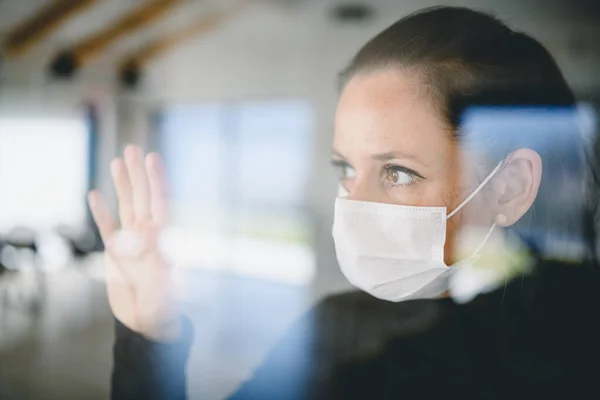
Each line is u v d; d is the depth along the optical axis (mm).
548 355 770
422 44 744
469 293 814
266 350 1388
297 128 1448
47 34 1723
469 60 727
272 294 1475
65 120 1716
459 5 913
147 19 1646
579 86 984
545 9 991
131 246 875
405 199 771
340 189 856
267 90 1483
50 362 1636
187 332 866
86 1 1649
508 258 782
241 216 1579
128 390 831
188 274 1530
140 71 1651
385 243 783
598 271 764
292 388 964
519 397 772
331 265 1417
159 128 1605
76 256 2037
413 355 859
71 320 1819
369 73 778
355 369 909
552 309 777
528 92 728
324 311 977
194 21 1608
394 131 759
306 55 1405
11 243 2109
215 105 1568
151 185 882
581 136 757
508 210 734
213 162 1566
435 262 765
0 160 1839
